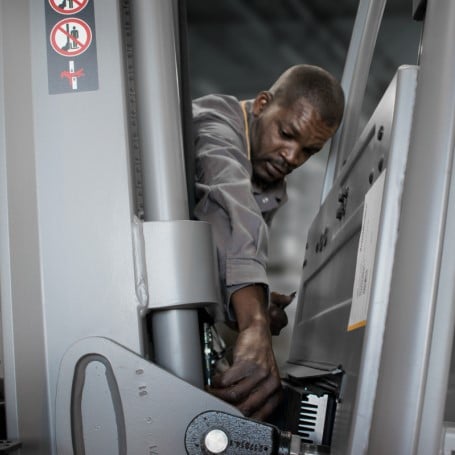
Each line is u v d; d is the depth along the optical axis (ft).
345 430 3.09
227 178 4.88
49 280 3.27
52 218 3.30
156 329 3.37
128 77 3.43
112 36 3.35
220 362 5.08
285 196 8.06
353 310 3.45
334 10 14.47
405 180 2.90
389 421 2.71
